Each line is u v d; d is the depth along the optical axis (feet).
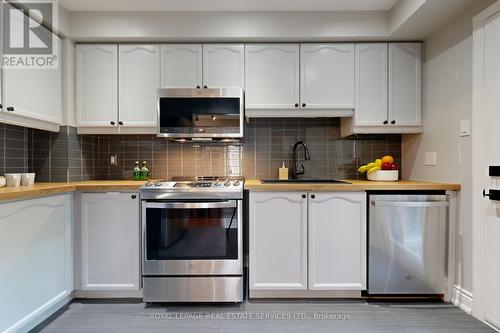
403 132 8.24
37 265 5.93
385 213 6.97
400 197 6.97
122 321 6.35
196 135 7.66
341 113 8.23
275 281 7.13
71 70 7.99
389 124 8.14
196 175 9.26
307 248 7.09
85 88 8.09
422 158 8.23
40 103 7.04
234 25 7.83
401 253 6.98
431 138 7.81
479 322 6.22
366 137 9.33
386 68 8.13
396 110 8.16
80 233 7.15
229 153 9.26
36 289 5.90
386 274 7.02
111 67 8.09
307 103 8.11
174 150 9.26
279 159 9.32
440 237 6.96
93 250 7.16
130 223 7.14
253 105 8.09
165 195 6.95
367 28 7.83
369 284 7.06
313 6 7.64
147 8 7.70
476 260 6.33
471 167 6.45
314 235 7.07
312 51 8.11
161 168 9.25
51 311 6.60
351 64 8.13
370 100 8.13
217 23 7.84
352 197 7.04
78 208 7.15
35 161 7.93
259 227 7.08
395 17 7.50
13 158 7.52
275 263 7.11
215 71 8.09
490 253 5.99
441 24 7.25
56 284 6.51
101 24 7.79
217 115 7.65
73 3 7.41
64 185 6.86
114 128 8.22
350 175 9.32
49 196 6.28
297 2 7.45
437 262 6.98
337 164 9.29
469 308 6.55
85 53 8.08
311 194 7.04
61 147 7.91
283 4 7.55
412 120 8.17
